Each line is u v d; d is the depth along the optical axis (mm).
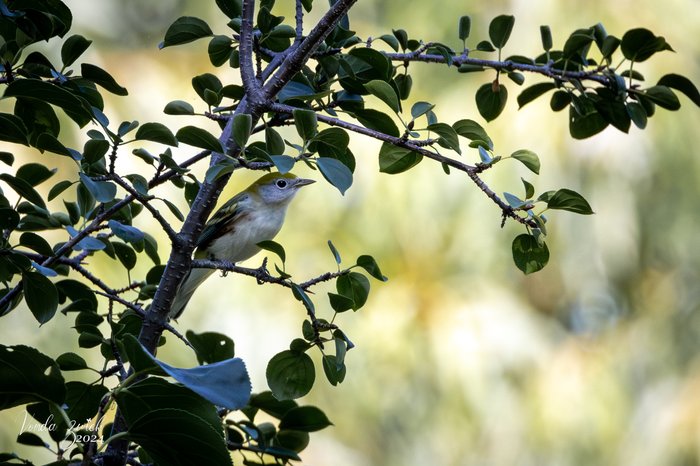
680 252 16109
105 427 5379
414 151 5043
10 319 12617
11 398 3873
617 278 16188
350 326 14586
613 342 16359
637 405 16078
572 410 15078
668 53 14734
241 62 5461
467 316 14758
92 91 5285
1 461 4770
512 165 14508
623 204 14883
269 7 5898
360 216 14758
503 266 15344
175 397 3814
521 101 6586
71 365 5402
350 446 14984
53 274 4754
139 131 4559
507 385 14992
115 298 5402
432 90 15188
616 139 14852
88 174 4867
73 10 15469
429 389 14906
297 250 14352
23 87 4445
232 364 3682
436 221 14758
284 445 5926
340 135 5125
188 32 5820
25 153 12461
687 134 15109
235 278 14172
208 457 3826
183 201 12891
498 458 14906
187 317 13969
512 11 15234
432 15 15742
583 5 14875
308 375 5199
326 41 5785
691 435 15266
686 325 16375
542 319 16047
